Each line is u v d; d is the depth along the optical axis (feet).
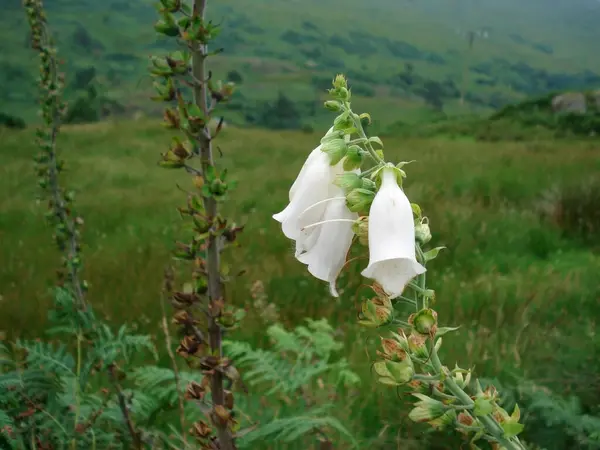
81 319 10.57
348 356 15.37
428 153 62.69
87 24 351.25
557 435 11.02
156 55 6.56
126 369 12.44
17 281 21.53
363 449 11.13
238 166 53.21
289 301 20.04
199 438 7.43
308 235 6.18
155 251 25.31
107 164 52.29
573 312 18.83
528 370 13.66
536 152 63.41
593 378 13.12
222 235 7.20
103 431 10.53
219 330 7.34
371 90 319.06
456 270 24.31
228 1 551.18
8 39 238.68
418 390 5.89
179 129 6.64
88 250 25.55
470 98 378.94
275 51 416.87
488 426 5.69
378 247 5.51
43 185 12.83
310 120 182.29
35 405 9.78
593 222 30.76
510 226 30.01
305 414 9.24
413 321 5.67
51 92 13.19
